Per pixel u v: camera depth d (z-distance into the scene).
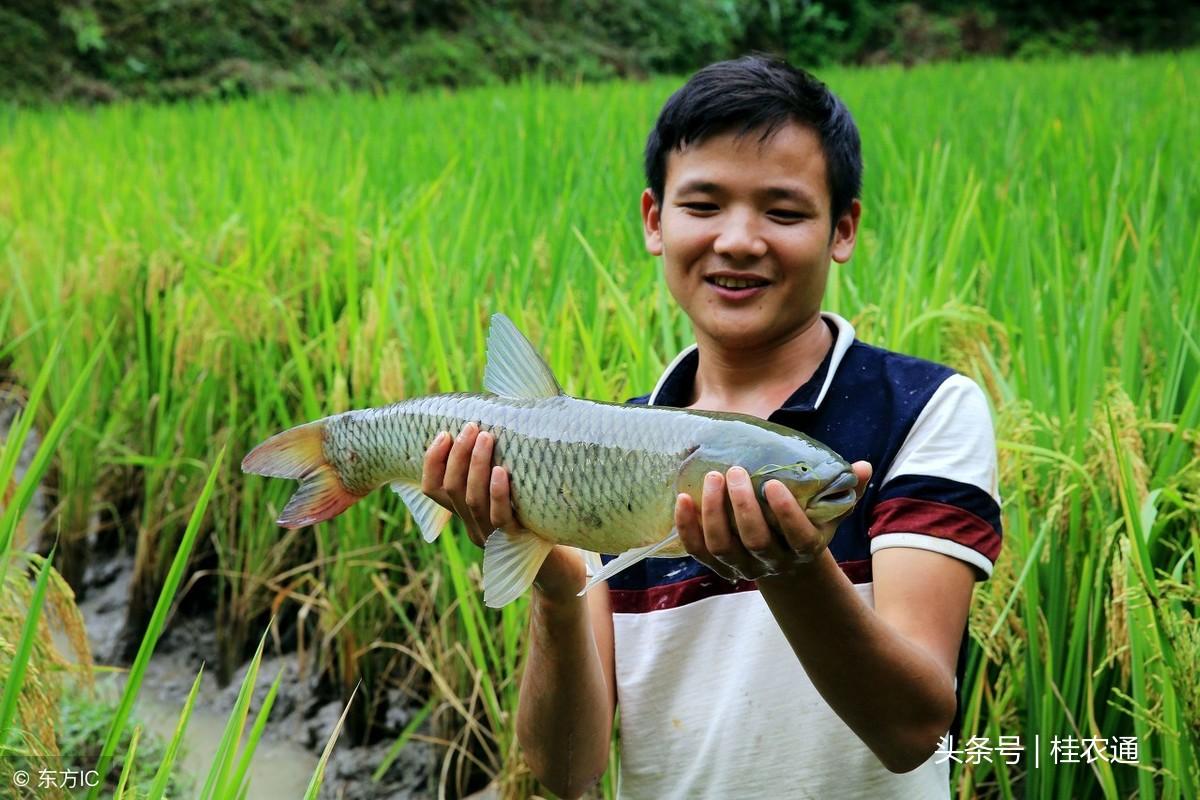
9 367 8.60
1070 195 6.51
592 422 2.19
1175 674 3.10
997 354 4.63
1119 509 3.55
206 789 2.47
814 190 2.55
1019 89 12.21
